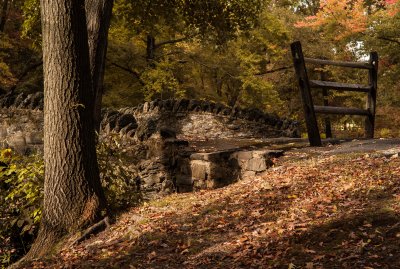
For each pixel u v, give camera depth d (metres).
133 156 11.15
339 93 22.12
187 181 9.92
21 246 9.39
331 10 19.84
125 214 7.74
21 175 8.44
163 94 23.41
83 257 6.20
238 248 5.34
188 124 15.97
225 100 27.30
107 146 9.43
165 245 5.91
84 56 7.38
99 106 10.42
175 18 17.17
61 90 7.26
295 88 25.05
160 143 10.55
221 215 6.63
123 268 5.47
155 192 10.64
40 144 13.83
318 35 23.38
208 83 27.17
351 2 21.06
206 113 15.76
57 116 7.29
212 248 5.52
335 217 5.49
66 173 7.29
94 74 9.78
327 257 4.59
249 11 16.19
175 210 7.29
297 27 23.98
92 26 9.80
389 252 4.39
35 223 8.62
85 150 7.41
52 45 7.24
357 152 8.43
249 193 7.32
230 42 24.61
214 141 13.38
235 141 12.98
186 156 9.95
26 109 14.44
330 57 22.34
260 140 12.77
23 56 24.77
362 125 24.30
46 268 6.07
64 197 7.28
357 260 4.36
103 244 6.52
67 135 7.29
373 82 10.62
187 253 5.54
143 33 23.53
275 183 7.46
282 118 15.72
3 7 23.27
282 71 25.84
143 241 6.19
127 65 23.53
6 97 15.22
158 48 25.59
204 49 24.72
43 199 8.09
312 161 8.34
